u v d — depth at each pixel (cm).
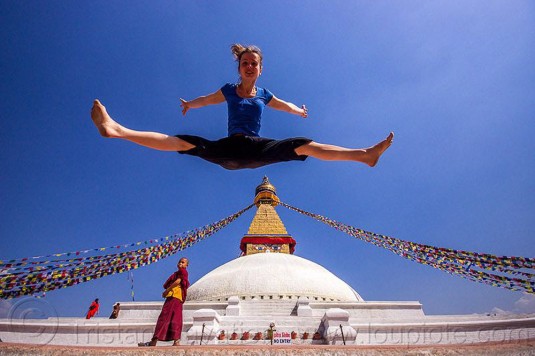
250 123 515
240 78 534
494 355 535
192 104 552
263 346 610
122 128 415
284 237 3531
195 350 576
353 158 450
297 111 575
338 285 2617
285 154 462
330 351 559
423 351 544
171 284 1019
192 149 454
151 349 586
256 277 2466
